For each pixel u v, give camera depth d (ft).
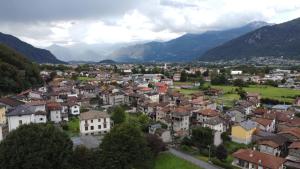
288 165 280.72
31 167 215.10
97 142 303.48
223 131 391.04
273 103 609.42
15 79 611.88
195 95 621.72
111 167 247.50
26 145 222.28
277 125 416.67
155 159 302.66
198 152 327.88
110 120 407.85
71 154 241.35
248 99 605.73
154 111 477.77
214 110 454.81
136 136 269.03
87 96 596.70
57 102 465.47
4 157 216.54
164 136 352.28
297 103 571.69
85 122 366.22
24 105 375.04
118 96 578.66
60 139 238.48
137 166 274.16
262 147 323.37
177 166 288.92
